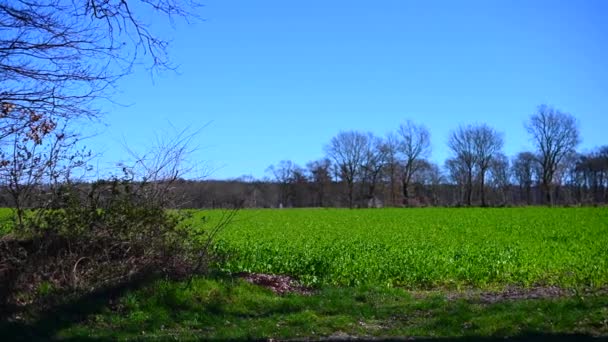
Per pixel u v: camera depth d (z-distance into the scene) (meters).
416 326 9.84
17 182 11.98
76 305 10.12
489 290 14.68
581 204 97.19
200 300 11.09
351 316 10.60
